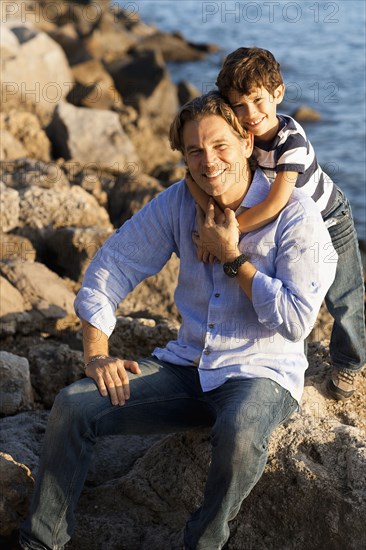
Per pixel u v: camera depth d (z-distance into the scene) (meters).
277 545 5.47
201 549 5.16
